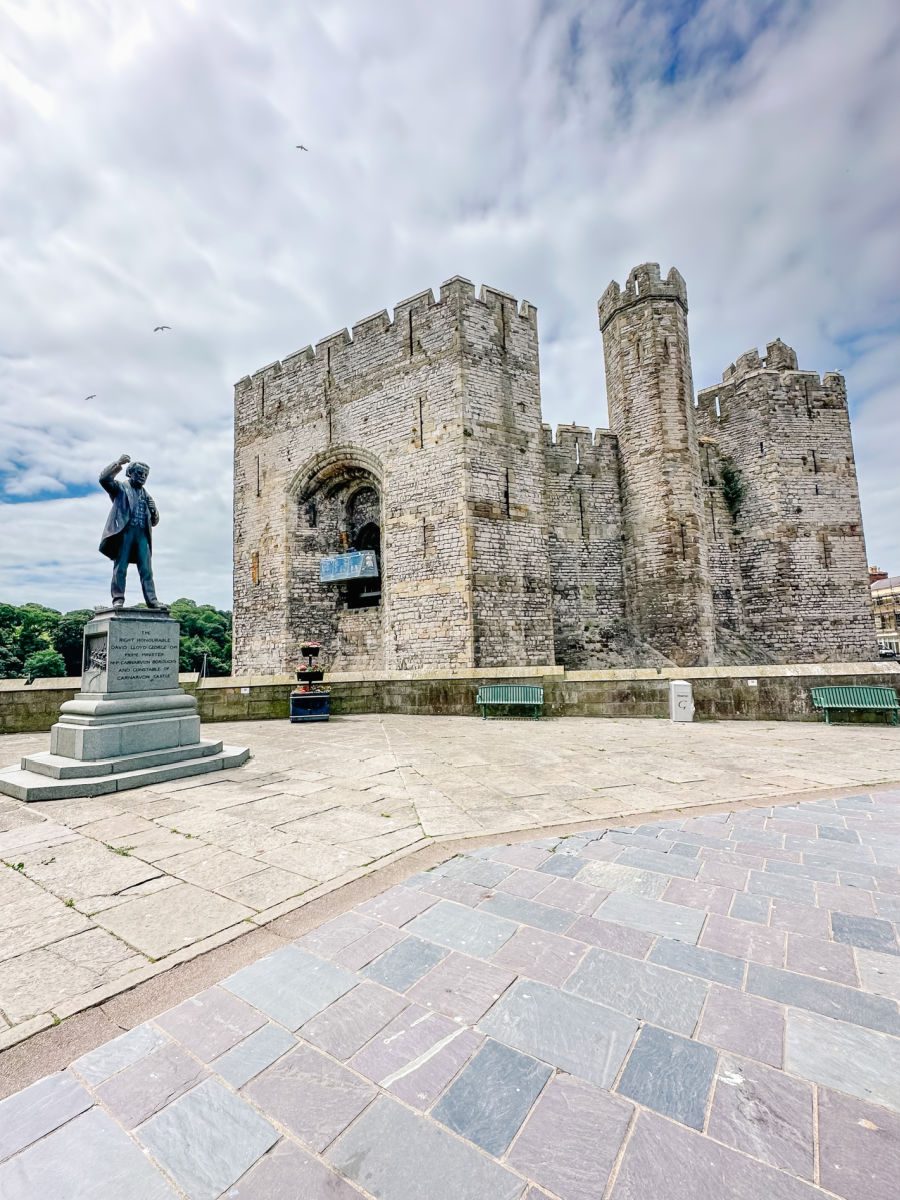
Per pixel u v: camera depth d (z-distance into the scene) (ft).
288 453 64.28
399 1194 4.66
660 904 9.61
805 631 69.56
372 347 58.54
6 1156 5.09
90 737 18.47
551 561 66.49
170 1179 4.84
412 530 54.54
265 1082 5.89
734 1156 4.94
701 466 73.00
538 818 14.46
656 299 65.10
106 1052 6.38
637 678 34.68
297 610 62.39
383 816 14.75
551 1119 5.36
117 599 20.88
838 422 73.36
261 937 8.84
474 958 8.06
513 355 55.98
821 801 15.90
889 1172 4.76
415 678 38.58
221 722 35.91
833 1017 6.72
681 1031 6.53
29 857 12.16
